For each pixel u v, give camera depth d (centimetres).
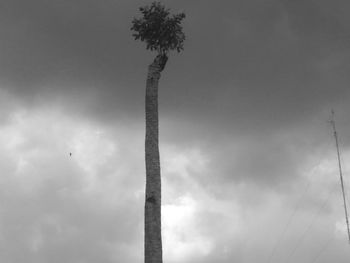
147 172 2123
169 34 2400
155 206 2062
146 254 1995
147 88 2303
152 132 2200
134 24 2433
